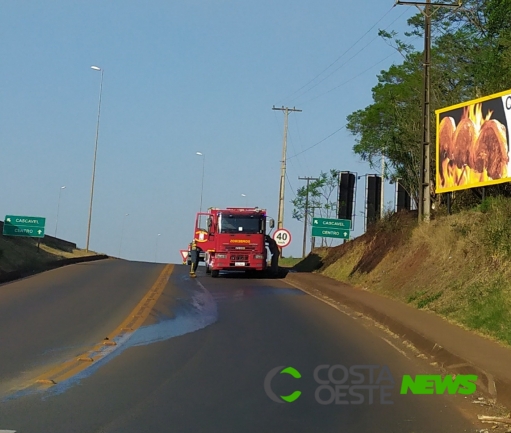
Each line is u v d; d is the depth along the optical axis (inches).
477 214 800.9
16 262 1195.3
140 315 685.9
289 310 743.1
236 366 445.1
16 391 371.9
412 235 937.5
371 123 1364.4
